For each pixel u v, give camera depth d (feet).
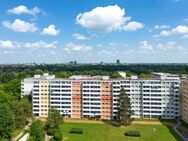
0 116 510.99
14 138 542.98
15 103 634.43
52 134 573.74
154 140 544.21
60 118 603.26
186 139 547.90
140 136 572.10
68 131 607.78
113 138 558.15
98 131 610.65
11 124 528.22
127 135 577.43
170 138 556.51
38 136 503.20
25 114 650.02
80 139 548.31
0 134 510.17
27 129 606.14
